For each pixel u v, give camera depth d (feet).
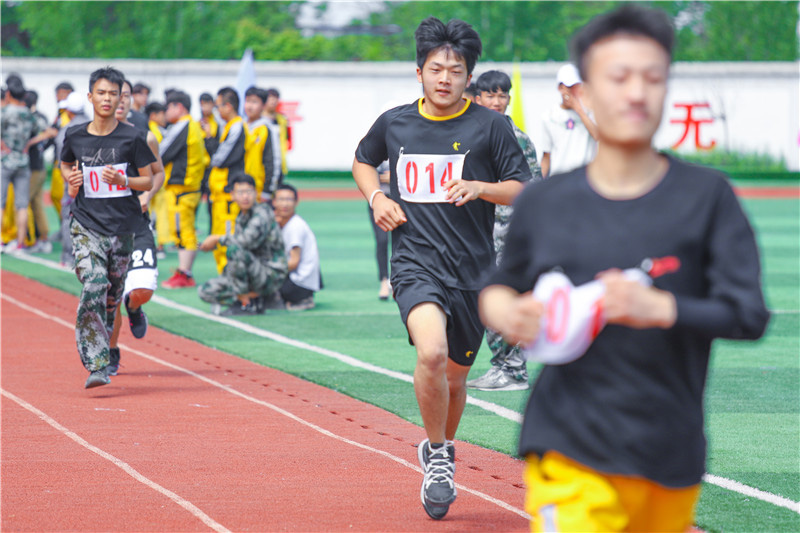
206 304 106.32
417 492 44.88
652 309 21.21
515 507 42.68
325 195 268.00
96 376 63.21
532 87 303.48
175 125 116.57
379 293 115.55
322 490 44.98
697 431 23.40
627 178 23.08
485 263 42.11
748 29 476.13
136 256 66.69
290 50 493.36
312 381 70.08
